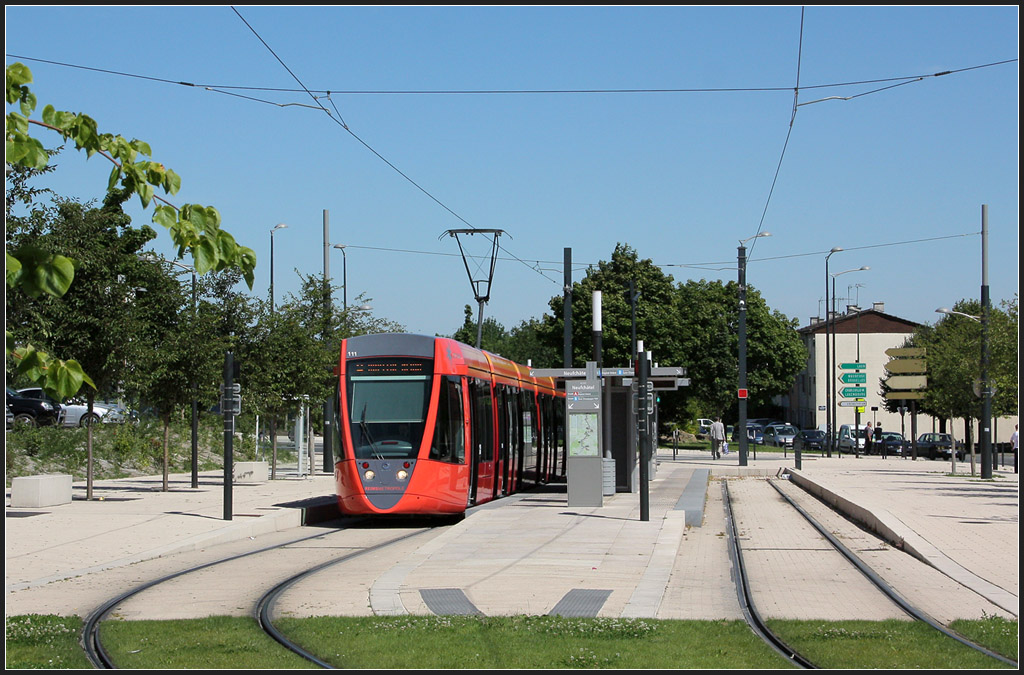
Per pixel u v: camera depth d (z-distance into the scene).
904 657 8.49
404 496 20.75
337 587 12.94
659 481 36.03
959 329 51.94
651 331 63.31
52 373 4.32
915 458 54.31
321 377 33.62
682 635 9.37
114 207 23.42
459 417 22.00
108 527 19.77
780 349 84.12
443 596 11.92
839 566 15.28
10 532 19.08
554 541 17.34
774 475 44.31
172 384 27.73
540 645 8.90
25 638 9.23
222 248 4.66
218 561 16.02
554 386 36.59
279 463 49.97
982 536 17.91
